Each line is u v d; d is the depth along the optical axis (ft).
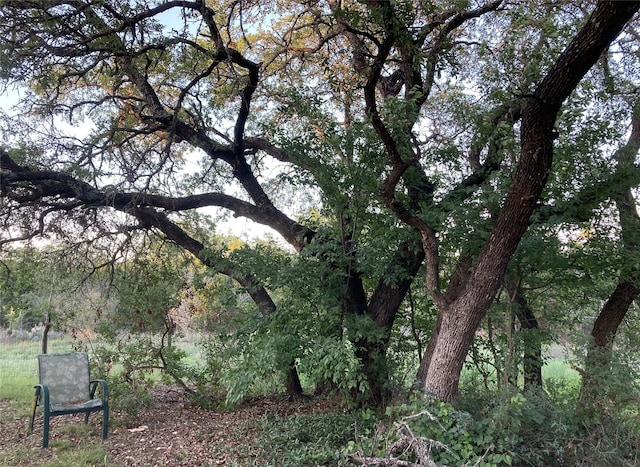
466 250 22.58
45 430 20.42
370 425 20.68
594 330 25.70
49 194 26.78
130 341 29.14
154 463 18.56
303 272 22.47
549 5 24.91
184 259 33.35
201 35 27.37
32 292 31.68
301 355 21.31
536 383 20.99
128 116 30.86
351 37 26.48
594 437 16.78
